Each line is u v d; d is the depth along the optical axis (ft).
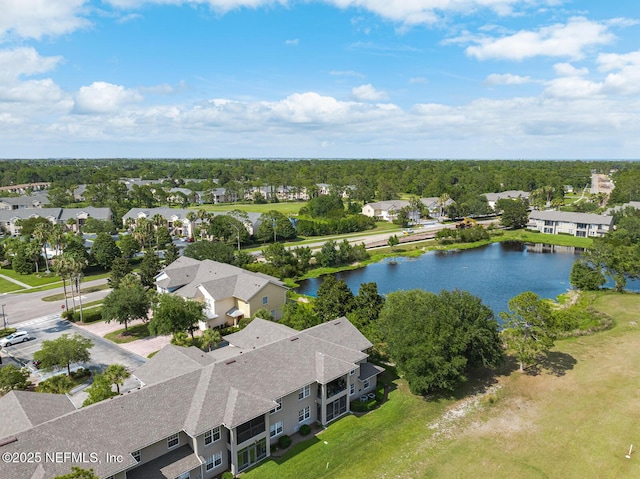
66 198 628.28
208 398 116.26
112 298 206.69
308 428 133.90
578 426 138.10
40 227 327.88
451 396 156.25
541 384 164.35
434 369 147.84
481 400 153.58
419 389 146.30
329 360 140.97
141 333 210.18
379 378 169.07
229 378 123.85
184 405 115.34
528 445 129.08
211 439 113.19
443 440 131.34
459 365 147.23
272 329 166.40
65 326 221.66
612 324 222.48
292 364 136.98
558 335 205.98
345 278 329.52
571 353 190.60
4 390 135.54
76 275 235.81
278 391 126.31
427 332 151.33
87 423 102.27
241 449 116.06
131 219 498.28
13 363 180.14
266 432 121.60
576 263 291.79
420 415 144.25
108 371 135.64
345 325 166.91
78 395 155.22
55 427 98.78
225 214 456.45
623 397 154.20
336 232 508.12
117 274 264.72
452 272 344.49
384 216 601.21
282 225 455.63
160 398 114.11
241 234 428.15
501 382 166.20
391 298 184.34
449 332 151.23
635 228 424.87
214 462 114.93
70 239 339.57
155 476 103.09
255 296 219.41
